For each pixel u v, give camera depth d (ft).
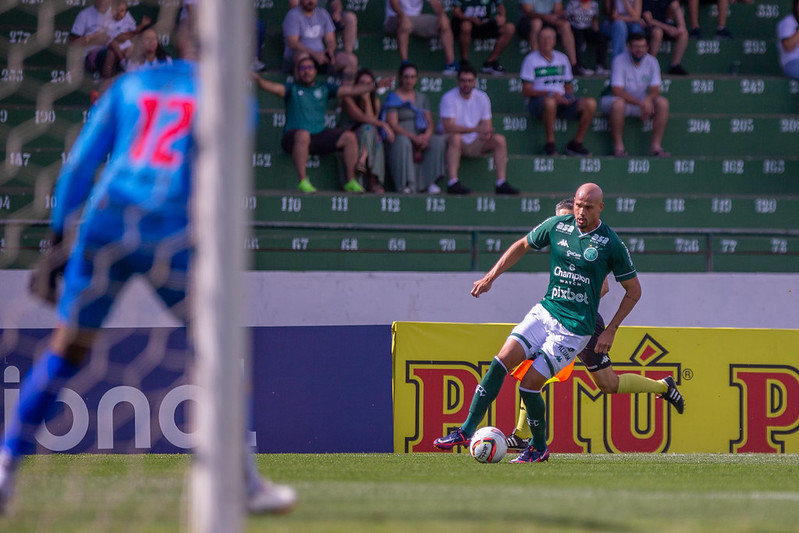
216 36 24.18
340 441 82.84
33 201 109.81
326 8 135.23
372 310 102.42
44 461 62.03
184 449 78.54
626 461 67.97
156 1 106.93
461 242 117.60
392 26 134.72
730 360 85.20
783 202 125.70
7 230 101.45
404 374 82.94
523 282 104.06
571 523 29.66
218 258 24.11
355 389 83.51
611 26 135.64
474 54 137.39
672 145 133.18
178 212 32.22
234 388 24.07
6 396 78.64
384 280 102.68
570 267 64.85
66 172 32.94
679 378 84.69
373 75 131.13
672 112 136.26
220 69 24.14
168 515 30.89
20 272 93.20
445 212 119.34
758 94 137.49
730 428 84.74
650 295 105.81
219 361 23.98
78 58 114.32
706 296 106.32
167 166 32.32
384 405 83.56
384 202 118.01
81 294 32.40
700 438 84.43
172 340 79.41
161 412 78.69
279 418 82.48
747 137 133.90
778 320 106.83
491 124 128.57
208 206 24.18
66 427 77.30
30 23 123.03
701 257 120.47
